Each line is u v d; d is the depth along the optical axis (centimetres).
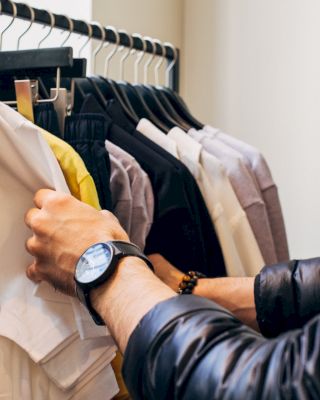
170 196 100
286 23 171
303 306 77
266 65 175
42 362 76
